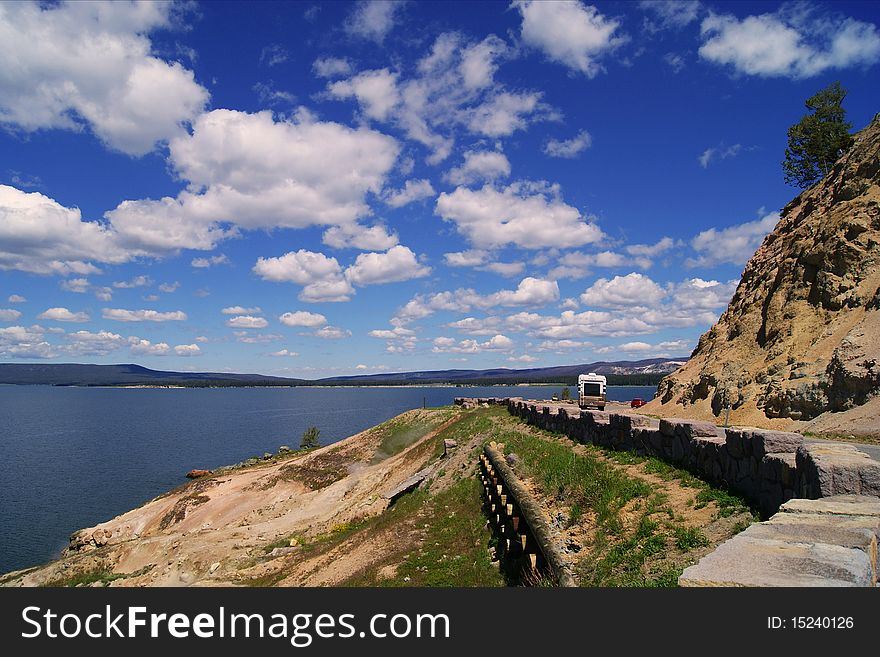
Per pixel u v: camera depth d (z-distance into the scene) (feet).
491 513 46.32
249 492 124.77
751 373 74.64
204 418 467.11
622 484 32.14
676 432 34.14
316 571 54.90
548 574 27.30
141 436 330.34
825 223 77.82
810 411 58.70
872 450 38.24
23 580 88.99
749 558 14.26
